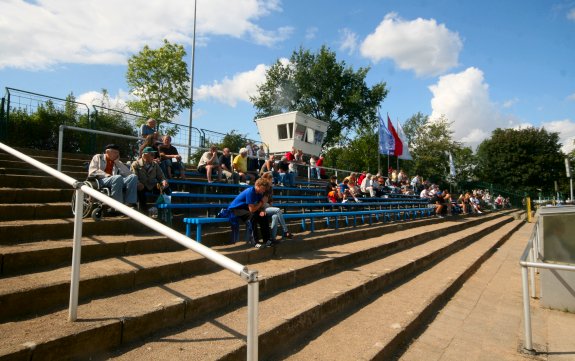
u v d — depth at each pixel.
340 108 42.56
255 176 11.80
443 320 5.06
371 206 14.63
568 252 5.88
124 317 2.92
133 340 2.94
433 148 43.09
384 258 7.43
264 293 4.48
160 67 19.50
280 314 3.77
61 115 11.16
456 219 17.70
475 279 7.64
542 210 6.11
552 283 5.93
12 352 2.20
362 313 4.62
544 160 49.94
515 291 6.98
